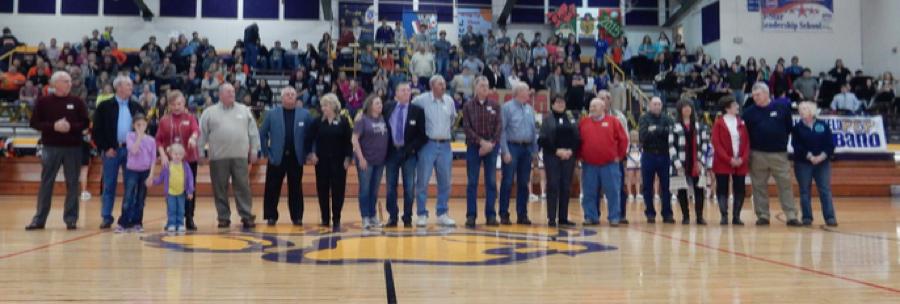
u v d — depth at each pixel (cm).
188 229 630
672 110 1698
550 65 1772
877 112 1734
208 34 2203
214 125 658
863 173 1517
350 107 1539
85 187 1206
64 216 629
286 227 658
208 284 317
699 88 1677
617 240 529
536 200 1251
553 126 680
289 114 694
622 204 720
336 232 599
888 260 411
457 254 434
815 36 2081
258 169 1390
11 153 1441
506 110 696
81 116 633
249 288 306
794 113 1644
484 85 678
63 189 1324
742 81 1736
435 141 669
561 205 687
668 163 713
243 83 1639
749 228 652
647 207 723
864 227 666
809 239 542
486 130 671
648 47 2059
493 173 688
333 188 667
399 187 1362
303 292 296
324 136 669
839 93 1831
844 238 550
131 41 2178
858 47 2094
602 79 1712
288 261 399
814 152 686
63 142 623
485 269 366
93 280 329
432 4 2255
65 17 2162
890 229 642
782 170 689
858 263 396
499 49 1917
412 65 1697
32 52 2017
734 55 2056
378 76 1622
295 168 689
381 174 672
